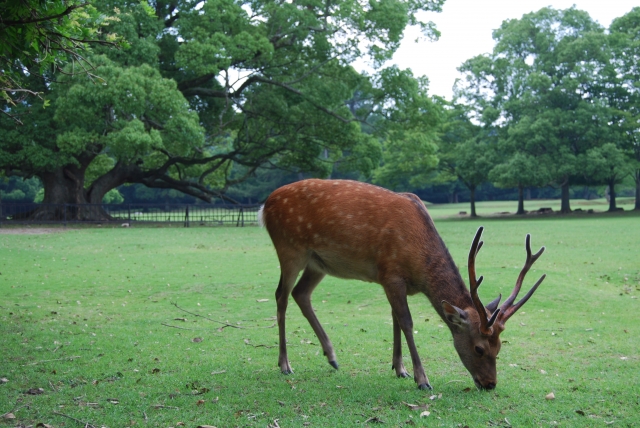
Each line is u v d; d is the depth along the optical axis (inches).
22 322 288.2
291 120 1216.2
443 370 209.9
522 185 1584.6
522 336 261.0
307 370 209.9
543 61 1588.3
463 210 2080.5
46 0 200.7
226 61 1021.2
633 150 1563.7
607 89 1542.8
